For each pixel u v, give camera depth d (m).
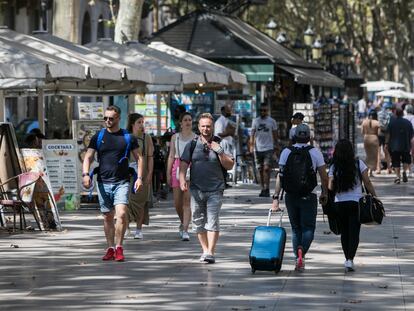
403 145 65.44
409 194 57.50
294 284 27.66
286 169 29.92
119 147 31.75
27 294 26.09
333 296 25.94
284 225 41.41
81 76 42.75
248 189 60.34
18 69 40.50
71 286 27.22
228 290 26.69
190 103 73.31
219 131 59.59
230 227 40.53
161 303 24.91
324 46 113.88
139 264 30.97
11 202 38.62
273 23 97.75
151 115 68.38
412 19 143.75
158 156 53.12
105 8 113.75
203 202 31.14
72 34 62.50
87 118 51.72
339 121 84.50
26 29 97.75
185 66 57.78
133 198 36.38
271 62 76.81
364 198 29.41
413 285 27.58
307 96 96.69
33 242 35.91
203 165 30.97
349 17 149.00
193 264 30.98
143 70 50.34
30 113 98.81
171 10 107.00
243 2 94.88
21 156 39.59
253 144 54.84
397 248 34.75
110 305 24.67
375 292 26.52
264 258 28.95
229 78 61.34
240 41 77.56
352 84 127.81
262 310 24.08
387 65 159.62
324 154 78.19
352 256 29.81
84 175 31.64
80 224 41.50
